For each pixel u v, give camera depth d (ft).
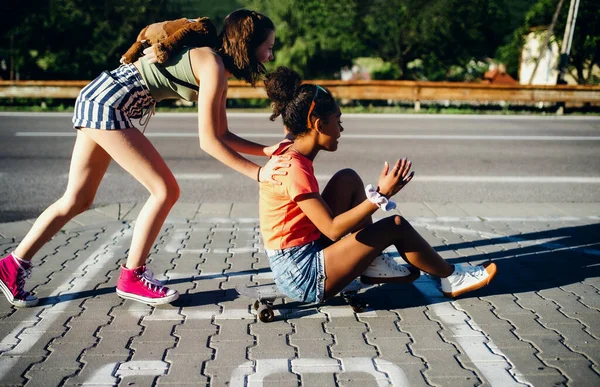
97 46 65.82
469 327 10.34
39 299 11.64
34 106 53.78
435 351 9.39
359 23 74.64
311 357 9.17
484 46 80.23
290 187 9.54
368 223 11.09
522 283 12.68
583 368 8.77
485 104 58.65
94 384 8.29
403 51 78.74
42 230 11.11
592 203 20.77
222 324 10.52
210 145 10.22
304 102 9.57
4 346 9.52
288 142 10.25
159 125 41.19
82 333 10.07
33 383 8.31
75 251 14.94
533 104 60.64
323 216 9.48
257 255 14.70
